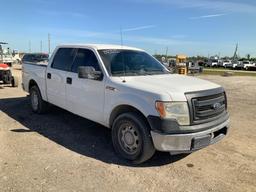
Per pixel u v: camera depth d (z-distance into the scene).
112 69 5.13
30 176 3.96
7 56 22.80
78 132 6.00
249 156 4.96
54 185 3.74
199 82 4.83
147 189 3.73
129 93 4.50
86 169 4.25
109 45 5.85
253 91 14.30
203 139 4.20
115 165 4.44
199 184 3.91
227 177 4.15
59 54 6.47
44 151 4.89
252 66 53.50
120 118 4.61
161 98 4.07
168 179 4.03
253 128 6.72
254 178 4.15
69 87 5.89
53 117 7.12
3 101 9.18
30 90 7.67
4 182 3.77
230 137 5.96
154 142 4.16
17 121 6.73
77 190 3.63
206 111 4.34
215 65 60.56
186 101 4.12
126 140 4.59
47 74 6.70
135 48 6.22
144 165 4.48
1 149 4.91
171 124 4.02
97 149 5.08
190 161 4.68
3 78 12.78
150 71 5.56
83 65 5.61
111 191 3.64
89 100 5.37
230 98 11.56
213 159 4.79
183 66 27.28
